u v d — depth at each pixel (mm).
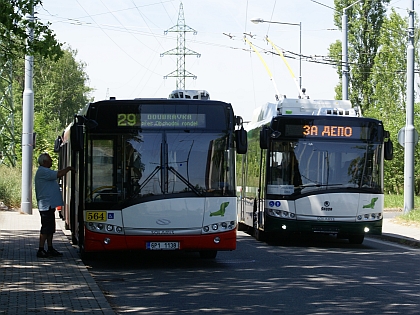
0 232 20656
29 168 28844
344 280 12867
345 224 19266
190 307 10094
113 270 14289
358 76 55031
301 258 16672
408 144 28625
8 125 42125
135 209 14156
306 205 19297
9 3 13766
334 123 19469
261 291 11523
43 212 14906
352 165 19422
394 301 10633
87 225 14219
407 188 28641
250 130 23406
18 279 11797
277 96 22875
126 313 9648
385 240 22516
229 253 17844
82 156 14891
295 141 19453
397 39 51688
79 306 9430
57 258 14703
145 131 14391
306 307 10094
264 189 19734
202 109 14523
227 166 14469
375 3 55031
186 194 14227
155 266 14969
